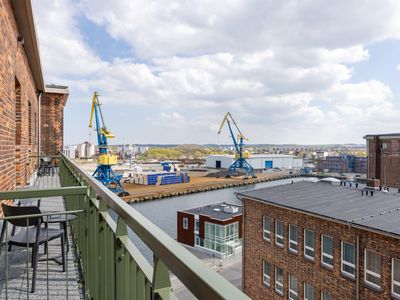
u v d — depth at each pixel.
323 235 10.41
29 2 5.72
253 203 13.44
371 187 14.50
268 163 106.44
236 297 0.60
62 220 3.22
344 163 107.94
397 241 8.20
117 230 1.72
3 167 4.80
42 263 3.39
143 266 1.31
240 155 75.50
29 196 2.56
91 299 2.70
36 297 2.63
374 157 38.34
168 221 34.06
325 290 10.28
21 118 7.70
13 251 3.72
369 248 8.89
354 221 9.20
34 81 12.55
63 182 7.69
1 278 2.98
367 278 8.98
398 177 36.03
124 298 1.64
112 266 1.90
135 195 46.91
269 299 12.60
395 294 8.24
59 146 18.16
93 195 2.72
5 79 4.97
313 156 166.62
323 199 12.30
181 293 8.77
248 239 13.70
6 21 5.11
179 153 179.00
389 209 10.30
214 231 22.92
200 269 0.74
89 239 2.79
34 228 3.28
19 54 7.09
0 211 4.59
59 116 18.25
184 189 55.00
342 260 9.73
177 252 0.85
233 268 19.53
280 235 12.23
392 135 36.47
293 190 14.29
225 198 50.41
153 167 114.88
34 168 12.18
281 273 12.21
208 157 113.50
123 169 98.75
